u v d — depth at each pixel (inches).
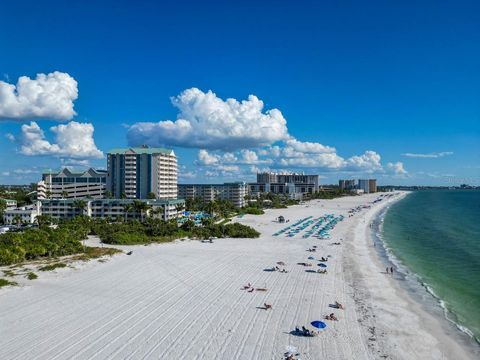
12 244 3993.6
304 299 2667.3
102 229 5649.6
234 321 2246.6
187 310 2429.9
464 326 2265.0
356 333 2116.1
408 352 1918.1
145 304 2539.4
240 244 5022.1
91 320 2256.4
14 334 2055.9
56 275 3257.9
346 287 2994.6
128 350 1873.8
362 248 4798.2
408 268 3678.6
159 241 5152.6
